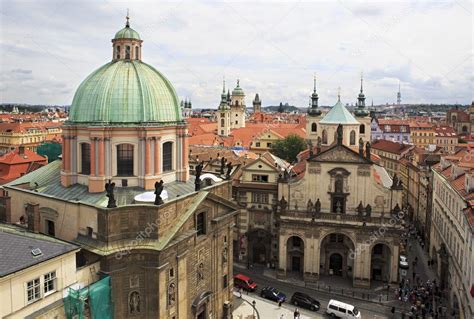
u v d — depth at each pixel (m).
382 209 85.06
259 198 96.19
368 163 85.19
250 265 96.75
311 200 88.81
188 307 57.53
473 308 55.88
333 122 112.00
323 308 76.69
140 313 51.00
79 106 58.12
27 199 58.62
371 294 82.62
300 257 92.25
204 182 65.25
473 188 69.81
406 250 109.06
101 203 52.94
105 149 55.66
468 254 61.81
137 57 62.94
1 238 44.22
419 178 124.69
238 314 73.31
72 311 44.84
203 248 60.91
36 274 41.94
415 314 72.69
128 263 50.06
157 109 58.84
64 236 54.19
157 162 58.03
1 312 38.75
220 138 184.25
